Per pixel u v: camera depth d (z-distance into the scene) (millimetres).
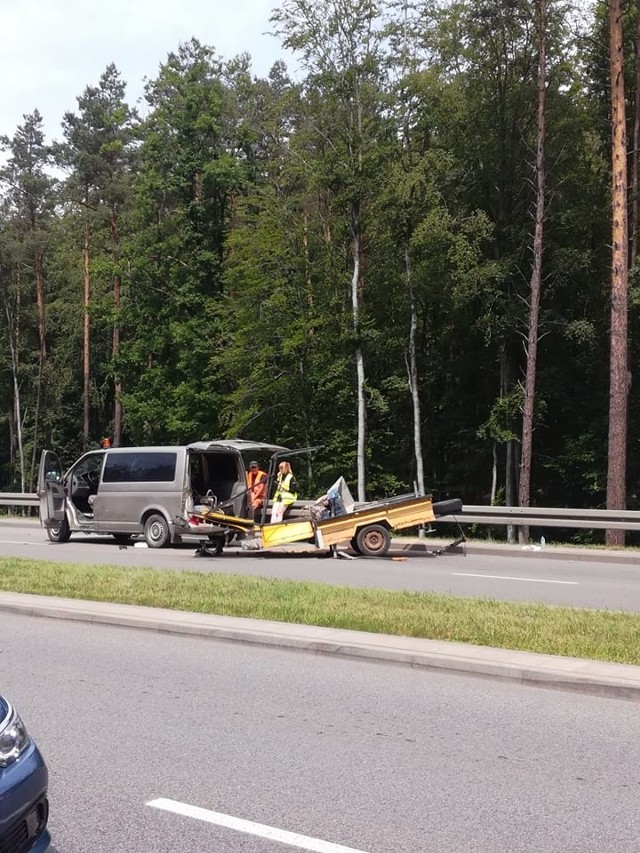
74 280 50156
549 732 6160
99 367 52781
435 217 29922
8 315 54125
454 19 30828
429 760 5594
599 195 33406
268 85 43344
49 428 55656
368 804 4867
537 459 35781
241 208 36125
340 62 31062
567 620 9352
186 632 9406
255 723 6391
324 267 34062
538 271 28172
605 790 5094
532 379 28156
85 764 5531
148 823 4625
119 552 18828
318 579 14258
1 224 52188
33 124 52688
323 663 8195
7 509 44219
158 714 6621
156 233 40219
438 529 31453
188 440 39688
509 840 4410
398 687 7344
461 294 30797
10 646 8992
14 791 3650
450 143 33375
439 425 38000
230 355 34969
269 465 19031
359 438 32688
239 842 4391
